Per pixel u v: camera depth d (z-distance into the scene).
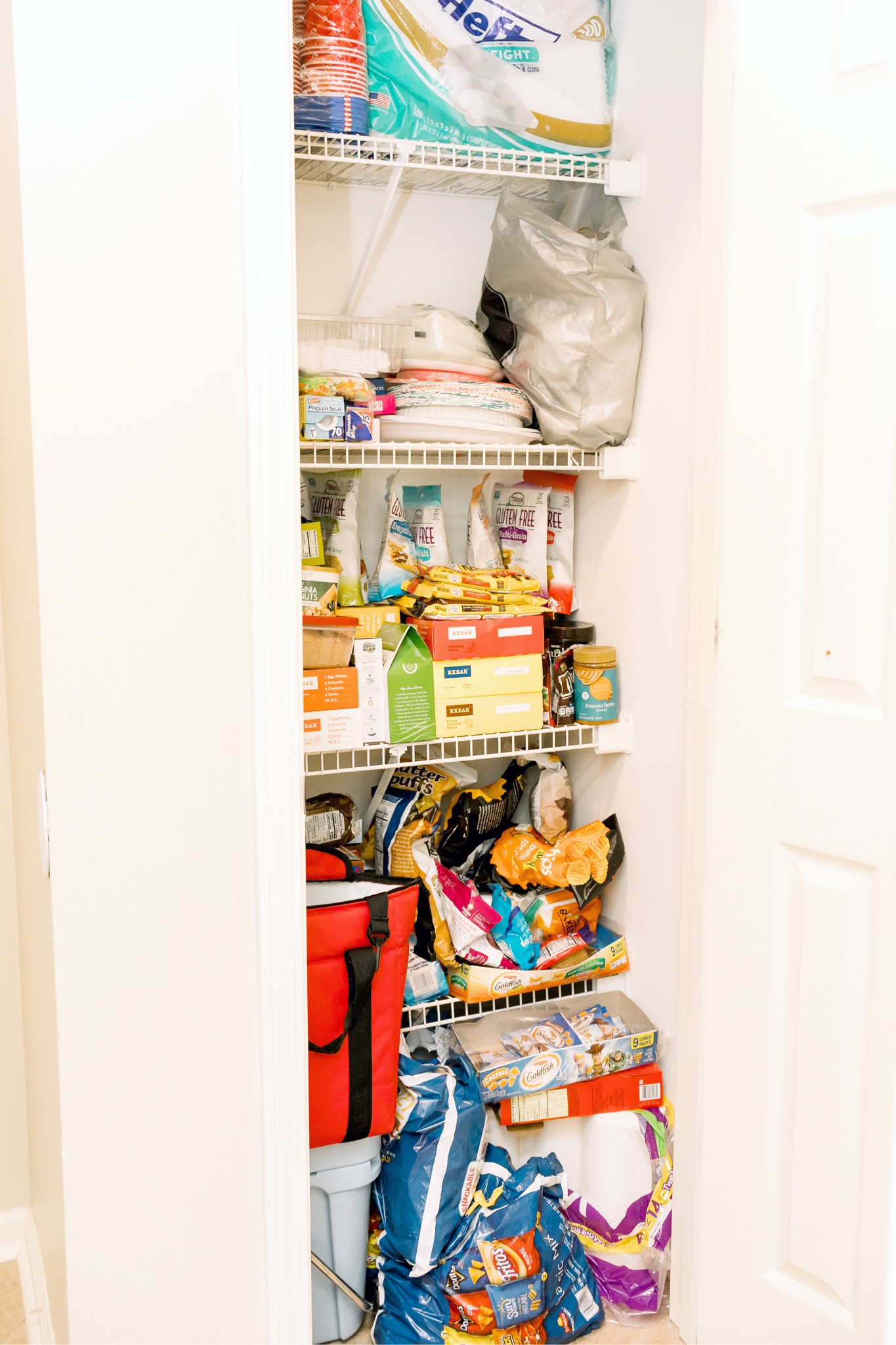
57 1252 1.27
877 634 1.30
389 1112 1.59
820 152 1.29
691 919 1.62
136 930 1.06
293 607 1.09
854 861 1.35
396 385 1.84
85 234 0.96
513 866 1.92
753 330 1.38
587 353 1.78
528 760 2.07
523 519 2.04
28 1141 1.79
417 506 2.00
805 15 1.28
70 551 0.99
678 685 1.78
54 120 0.94
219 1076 1.12
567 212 1.94
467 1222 1.63
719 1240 1.55
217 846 1.09
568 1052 1.75
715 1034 1.54
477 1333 1.58
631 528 1.89
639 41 1.79
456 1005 1.85
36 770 1.17
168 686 1.05
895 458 1.27
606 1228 1.72
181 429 1.02
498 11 1.78
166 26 0.97
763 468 1.39
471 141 1.77
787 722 1.40
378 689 1.76
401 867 1.87
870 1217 1.38
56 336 0.96
